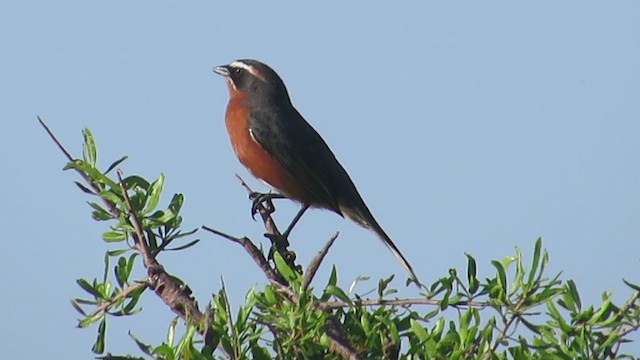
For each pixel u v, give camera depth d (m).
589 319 9.93
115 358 9.32
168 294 10.23
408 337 10.38
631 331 9.74
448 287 10.05
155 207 11.01
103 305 10.30
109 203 11.12
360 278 10.14
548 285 9.98
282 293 10.31
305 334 9.69
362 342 10.18
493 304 9.93
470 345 9.76
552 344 9.84
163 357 9.22
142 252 10.48
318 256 9.75
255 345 9.62
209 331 9.15
